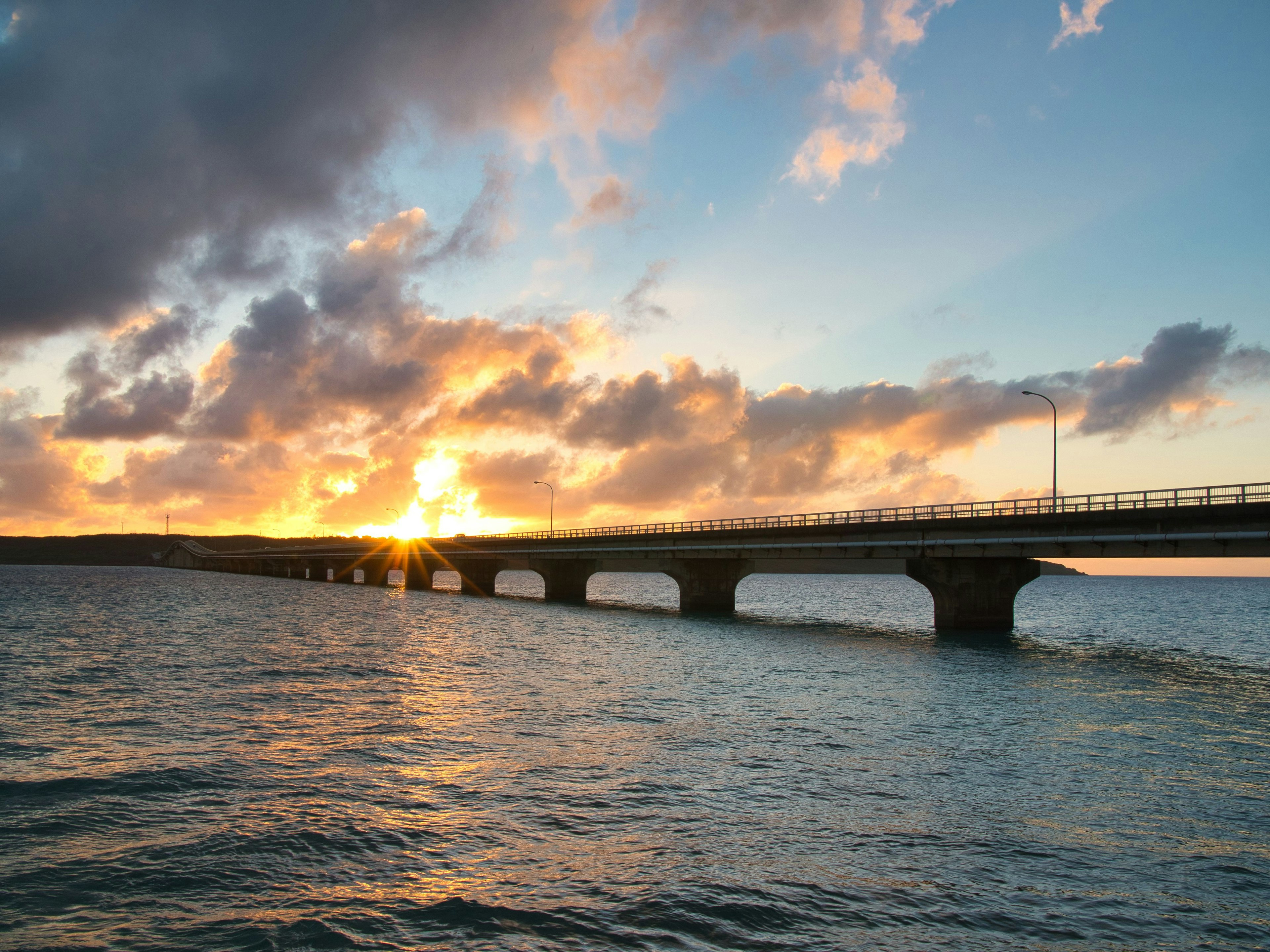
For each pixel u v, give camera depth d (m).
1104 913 12.40
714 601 84.00
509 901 12.46
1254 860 14.69
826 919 12.02
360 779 18.91
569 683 33.78
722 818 16.39
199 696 30.16
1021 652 49.50
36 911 12.12
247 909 12.22
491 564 124.56
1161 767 21.41
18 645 47.38
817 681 35.34
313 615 76.88
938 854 14.70
